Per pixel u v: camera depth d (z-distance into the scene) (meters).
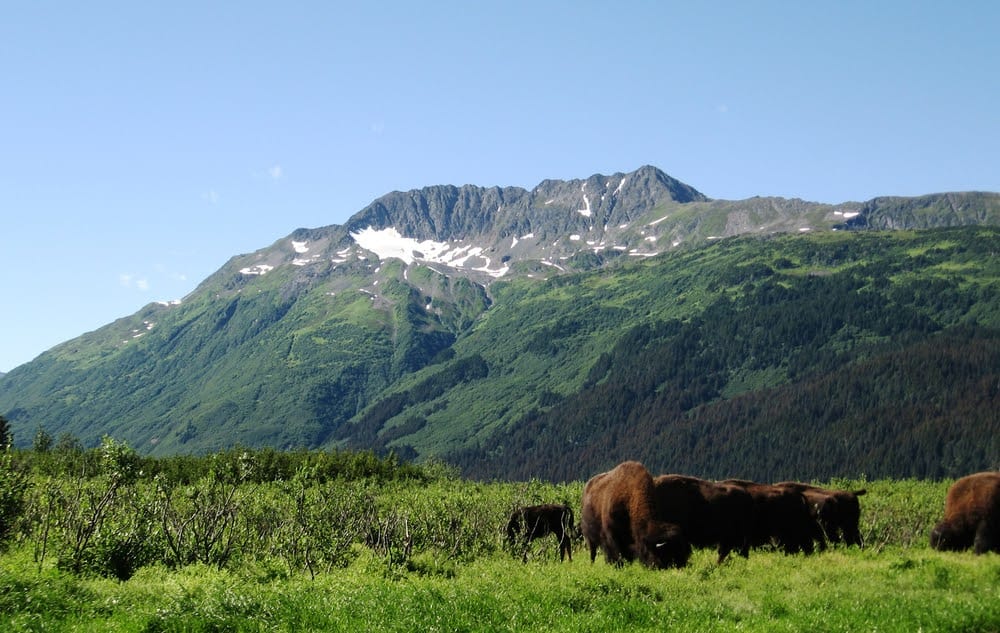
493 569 24.06
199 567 22.84
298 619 14.80
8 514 22.94
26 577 17.20
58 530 24.22
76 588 16.94
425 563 25.08
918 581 19.55
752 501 25.14
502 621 14.92
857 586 18.88
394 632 13.99
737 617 15.81
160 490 26.91
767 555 25.17
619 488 24.00
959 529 25.55
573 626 14.49
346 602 16.09
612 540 24.11
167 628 14.07
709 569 21.81
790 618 15.31
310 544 25.34
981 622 15.10
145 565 22.75
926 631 14.38
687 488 24.00
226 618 14.48
